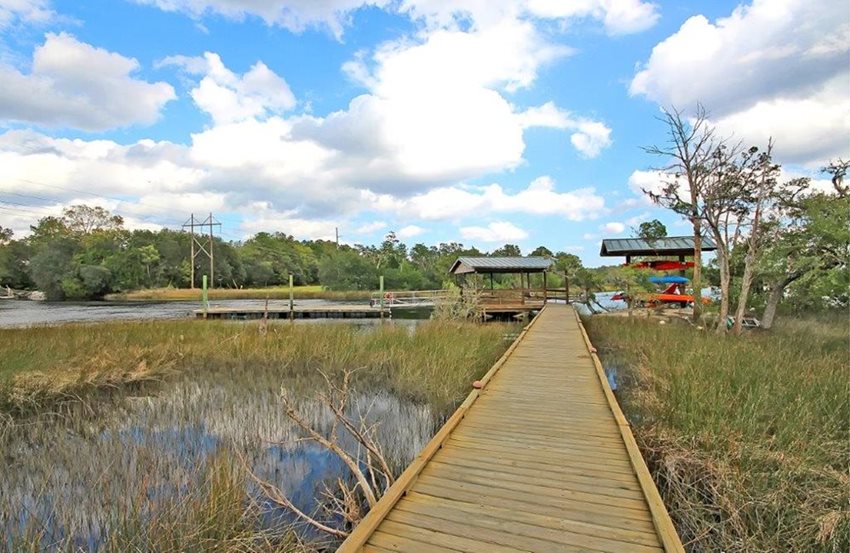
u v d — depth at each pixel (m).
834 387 7.10
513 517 3.44
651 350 11.01
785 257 14.10
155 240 65.75
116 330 16.20
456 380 8.92
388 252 88.50
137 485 4.68
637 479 4.04
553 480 4.05
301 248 97.38
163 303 43.44
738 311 14.52
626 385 9.35
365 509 4.50
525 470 4.27
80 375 9.19
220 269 67.94
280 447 6.03
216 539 3.68
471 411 6.15
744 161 14.85
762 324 15.62
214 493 4.04
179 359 11.79
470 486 3.94
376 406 8.09
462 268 28.28
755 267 15.01
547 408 6.27
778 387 7.03
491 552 3.01
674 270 25.67
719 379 7.46
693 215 16.83
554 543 3.11
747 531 4.01
